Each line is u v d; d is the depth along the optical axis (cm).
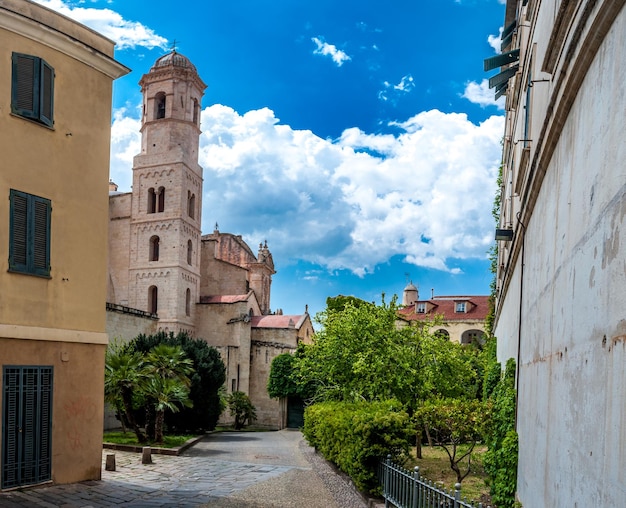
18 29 1381
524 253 1034
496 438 1343
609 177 399
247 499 1429
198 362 3978
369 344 2519
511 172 1528
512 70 1401
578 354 483
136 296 6188
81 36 1563
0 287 1302
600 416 397
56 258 1445
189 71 6550
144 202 6319
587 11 448
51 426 1393
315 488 1616
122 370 2659
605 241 403
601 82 434
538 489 706
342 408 2080
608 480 369
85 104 1562
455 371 2498
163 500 1371
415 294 8169
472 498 1345
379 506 1275
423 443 2778
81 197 1532
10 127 1352
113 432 3462
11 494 1256
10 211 1335
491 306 3406
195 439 3219
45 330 1391
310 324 7212
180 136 6400
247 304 6412
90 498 1316
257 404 6241
